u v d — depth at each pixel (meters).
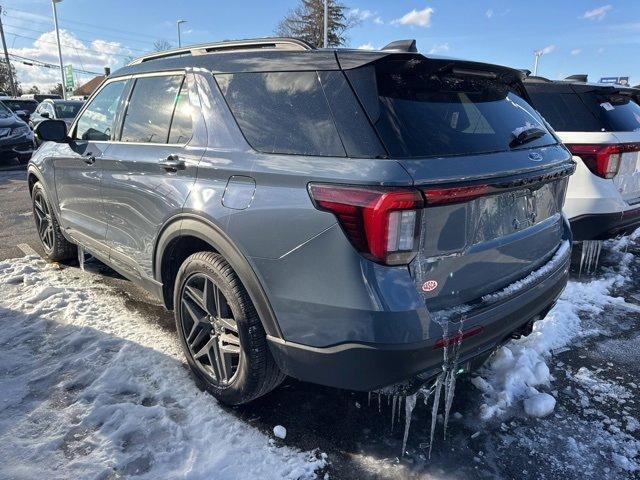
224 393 2.59
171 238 2.74
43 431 2.41
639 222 4.59
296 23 41.62
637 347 3.40
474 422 2.60
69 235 4.22
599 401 2.80
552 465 2.32
